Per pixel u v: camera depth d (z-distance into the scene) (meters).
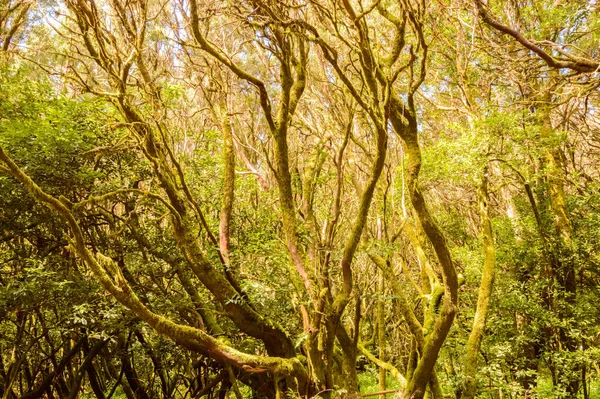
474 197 13.50
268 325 7.02
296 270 7.32
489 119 9.07
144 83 7.20
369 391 13.27
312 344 6.22
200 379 10.02
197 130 10.28
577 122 14.03
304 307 6.58
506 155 10.23
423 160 9.67
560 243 11.03
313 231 7.37
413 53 6.14
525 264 11.37
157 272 8.41
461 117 13.48
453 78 10.76
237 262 7.73
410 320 7.67
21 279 7.39
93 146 7.48
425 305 8.55
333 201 8.42
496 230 11.69
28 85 7.79
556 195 11.61
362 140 9.17
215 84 7.96
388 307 12.16
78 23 6.86
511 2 9.38
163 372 10.23
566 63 6.29
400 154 10.16
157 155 7.24
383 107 6.16
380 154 6.27
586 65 6.22
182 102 9.99
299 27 6.30
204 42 5.83
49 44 8.62
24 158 6.90
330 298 6.80
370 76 6.10
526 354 10.44
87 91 6.93
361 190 9.09
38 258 7.58
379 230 9.53
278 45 6.45
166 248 8.18
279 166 6.65
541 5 10.02
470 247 12.77
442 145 9.61
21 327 8.44
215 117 8.16
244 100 10.19
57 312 7.77
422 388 7.04
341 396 6.38
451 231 13.18
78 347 8.85
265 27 6.36
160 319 5.39
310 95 9.15
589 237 11.28
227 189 7.57
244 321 6.91
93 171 7.42
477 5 6.03
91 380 10.14
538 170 11.52
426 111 13.33
